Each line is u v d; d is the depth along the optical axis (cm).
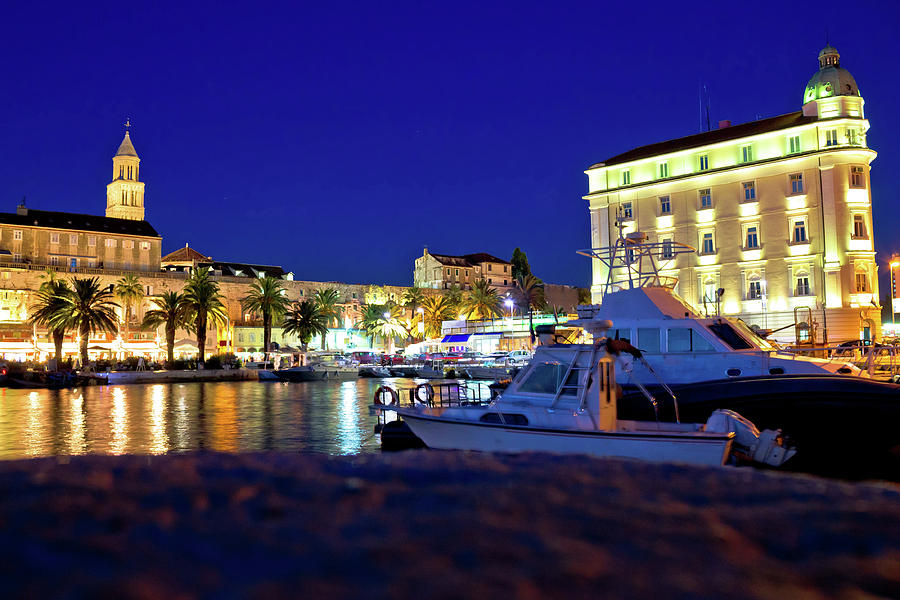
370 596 204
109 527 269
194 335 8988
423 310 9888
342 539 259
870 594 215
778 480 376
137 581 212
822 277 5209
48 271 8294
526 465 414
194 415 3177
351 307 10844
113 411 3412
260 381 6775
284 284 10306
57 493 316
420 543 256
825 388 1313
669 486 358
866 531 277
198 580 215
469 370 5559
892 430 1299
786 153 5447
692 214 5822
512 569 228
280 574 221
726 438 1012
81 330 6794
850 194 5188
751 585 221
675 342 1541
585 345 1236
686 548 254
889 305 6612
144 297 8700
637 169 6191
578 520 290
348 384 6131
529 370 1279
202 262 11131
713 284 5694
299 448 2089
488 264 12925
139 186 14038
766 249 5456
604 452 1079
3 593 198
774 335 5306
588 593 211
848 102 5284
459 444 1222
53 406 3756
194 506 302
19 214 9150
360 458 435
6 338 7812
